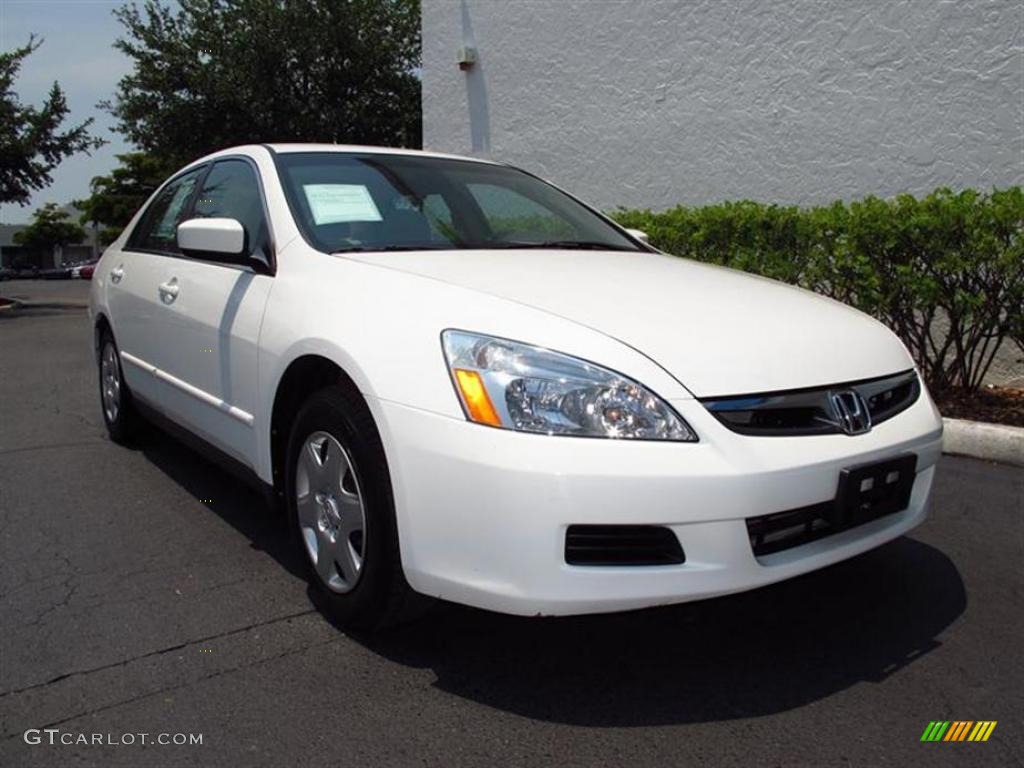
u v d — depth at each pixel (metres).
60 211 66.38
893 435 2.72
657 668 2.70
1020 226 5.14
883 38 7.26
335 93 22.33
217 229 3.31
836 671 2.70
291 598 3.16
